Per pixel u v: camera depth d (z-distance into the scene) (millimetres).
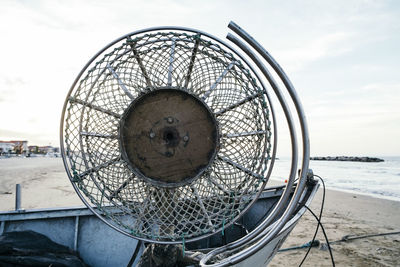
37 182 14852
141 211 1873
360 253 4703
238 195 1894
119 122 1853
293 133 1926
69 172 1859
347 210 8625
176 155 1848
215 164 1887
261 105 1880
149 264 2273
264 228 2049
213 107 1911
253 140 1905
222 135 1884
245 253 1890
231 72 1884
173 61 1868
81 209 3441
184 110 1865
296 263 4262
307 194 2977
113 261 3338
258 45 1860
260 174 1866
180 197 1994
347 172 28766
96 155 1889
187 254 2352
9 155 83375
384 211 8531
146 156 1846
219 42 1871
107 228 3436
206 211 1877
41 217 3338
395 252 4754
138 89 1875
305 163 1901
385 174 25844
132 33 1861
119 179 1903
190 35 1870
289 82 1860
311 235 5781
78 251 3283
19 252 2666
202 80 1897
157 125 1856
